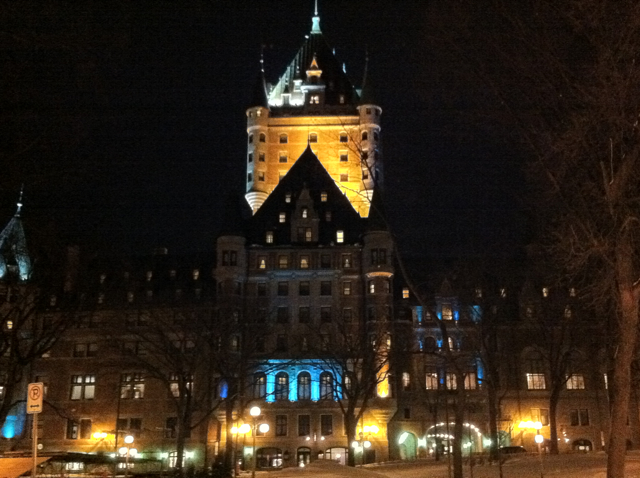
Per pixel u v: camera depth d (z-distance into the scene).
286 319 93.69
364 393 73.88
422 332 93.25
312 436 89.44
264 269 95.44
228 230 95.44
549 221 35.69
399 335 88.12
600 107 21.16
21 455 39.91
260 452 89.31
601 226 23.19
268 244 97.44
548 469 45.50
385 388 89.12
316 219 98.38
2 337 49.94
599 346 71.94
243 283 95.31
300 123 126.62
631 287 22.06
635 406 86.44
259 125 126.69
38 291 54.97
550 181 24.00
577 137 21.86
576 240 23.44
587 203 23.14
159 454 90.50
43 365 95.62
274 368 80.25
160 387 92.62
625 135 21.58
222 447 89.12
